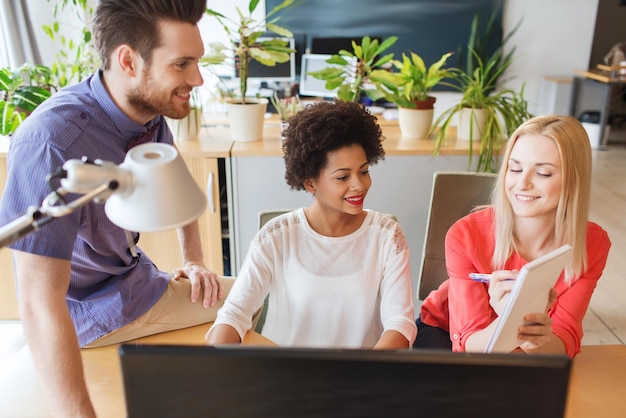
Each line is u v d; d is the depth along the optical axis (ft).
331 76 8.35
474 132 8.44
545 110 18.86
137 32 3.76
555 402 1.82
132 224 2.17
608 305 9.68
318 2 17.43
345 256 4.38
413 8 17.67
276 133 9.12
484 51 18.01
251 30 8.23
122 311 4.80
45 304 3.59
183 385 1.86
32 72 8.94
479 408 1.85
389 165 8.23
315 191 4.31
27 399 3.79
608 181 16.16
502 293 3.94
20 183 3.75
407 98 8.50
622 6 22.88
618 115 22.48
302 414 1.88
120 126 4.28
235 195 8.19
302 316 4.40
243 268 4.46
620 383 3.81
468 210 5.97
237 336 4.04
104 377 4.12
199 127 8.51
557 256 3.26
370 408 1.86
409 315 4.22
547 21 18.22
